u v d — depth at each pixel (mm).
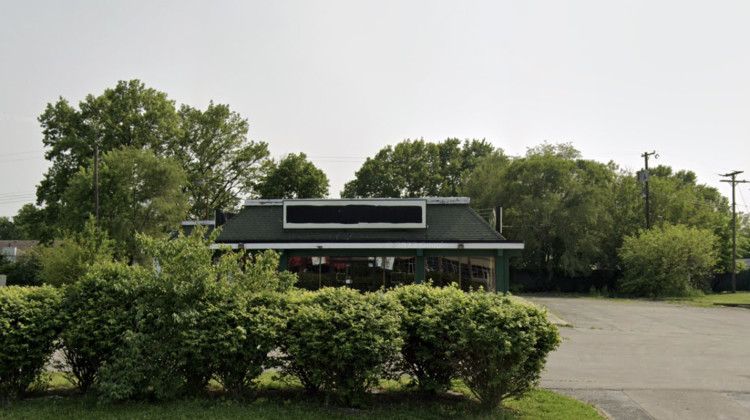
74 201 38219
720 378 9922
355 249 23656
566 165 44312
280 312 7336
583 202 42781
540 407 7367
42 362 7316
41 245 42250
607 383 9352
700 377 10008
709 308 27562
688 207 46906
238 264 8000
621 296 38062
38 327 7176
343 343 6848
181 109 53750
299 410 6828
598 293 40531
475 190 48531
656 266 37969
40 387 7730
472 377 7031
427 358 7117
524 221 44156
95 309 7273
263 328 7082
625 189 48094
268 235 24531
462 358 7023
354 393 6949
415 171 59750
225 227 25078
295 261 23812
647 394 8570
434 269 23609
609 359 11953
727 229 48688
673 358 12164
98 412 6590
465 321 6914
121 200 38750
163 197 40750
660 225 45031
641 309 26469
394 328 6973
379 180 58781
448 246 23156
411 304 7680
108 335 7113
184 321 6992
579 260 43188
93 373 7512
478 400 7480
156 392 6957
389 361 7301
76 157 44281
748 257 72875
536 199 43312
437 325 7102
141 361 6918
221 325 7141
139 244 7664
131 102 45875
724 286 46219
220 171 54719
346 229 24484
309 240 23312
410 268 23656
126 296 7355
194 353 6992
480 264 23688
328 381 7031
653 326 18984
